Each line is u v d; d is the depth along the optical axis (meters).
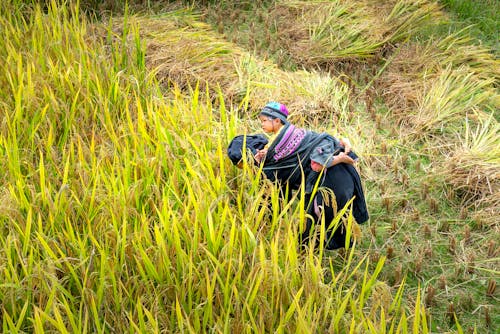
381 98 6.76
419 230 5.15
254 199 4.51
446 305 4.50
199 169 4.73
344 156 4.48
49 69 6.08
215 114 6.19
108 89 5.87
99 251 4.00
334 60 7.18
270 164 4.67
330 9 7.66
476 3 8.11
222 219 4.09
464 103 6.43
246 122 5.84
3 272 3.96
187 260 4.03
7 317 3.53
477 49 7.29
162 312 3.78
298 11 7.95
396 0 7.98
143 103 5.89
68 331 3.77
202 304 3.82
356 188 4.65
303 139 4.61
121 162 4.91
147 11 7.89
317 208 4.50
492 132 5.91
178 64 6.71
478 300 4.55
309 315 3.70
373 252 4.93
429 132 6.17
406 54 7.16
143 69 6.28
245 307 3.73
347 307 4.17
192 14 7.92
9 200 4.27
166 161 4.86
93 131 4.99
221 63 6.87
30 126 5.18
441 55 7.11
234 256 4.07
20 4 7.35
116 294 3.83
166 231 4.12
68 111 5.30
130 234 4.21
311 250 4.00
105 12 7.82
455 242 4.94
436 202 5.34
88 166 4.88
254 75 6.68
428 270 4.80
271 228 4.30
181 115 5.41
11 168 4.70
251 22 7.87
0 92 5.71
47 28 6.56
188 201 4.44
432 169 5.69
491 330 4.33
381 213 5.28
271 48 7.36
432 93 6.49
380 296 4.09
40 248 4.21
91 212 4.39
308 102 6.36
